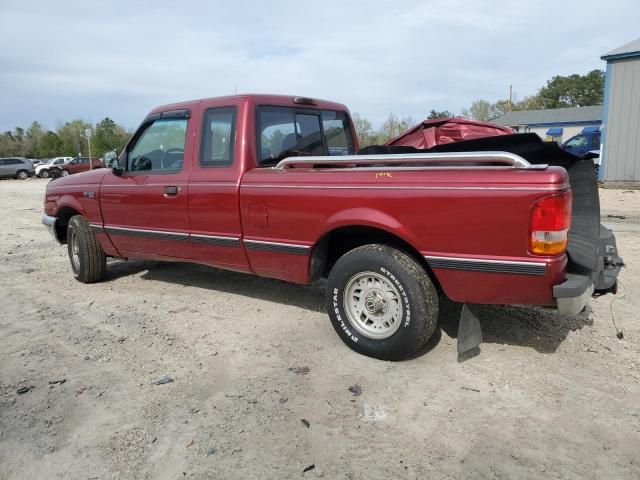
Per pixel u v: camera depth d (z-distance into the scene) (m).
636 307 4.93
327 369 3.85
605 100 15.84
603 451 2.84
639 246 7.50
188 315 5.10
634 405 3.26
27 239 9.87
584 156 3.85
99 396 3.53
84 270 6.23
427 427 3.09
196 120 4.91
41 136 83.88
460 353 3.65
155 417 3.26
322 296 5.58
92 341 4.49
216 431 3.10
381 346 3.89
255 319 4.93
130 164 5.65
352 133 6.01
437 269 3.61
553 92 68.06
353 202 3.88
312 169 4.18
